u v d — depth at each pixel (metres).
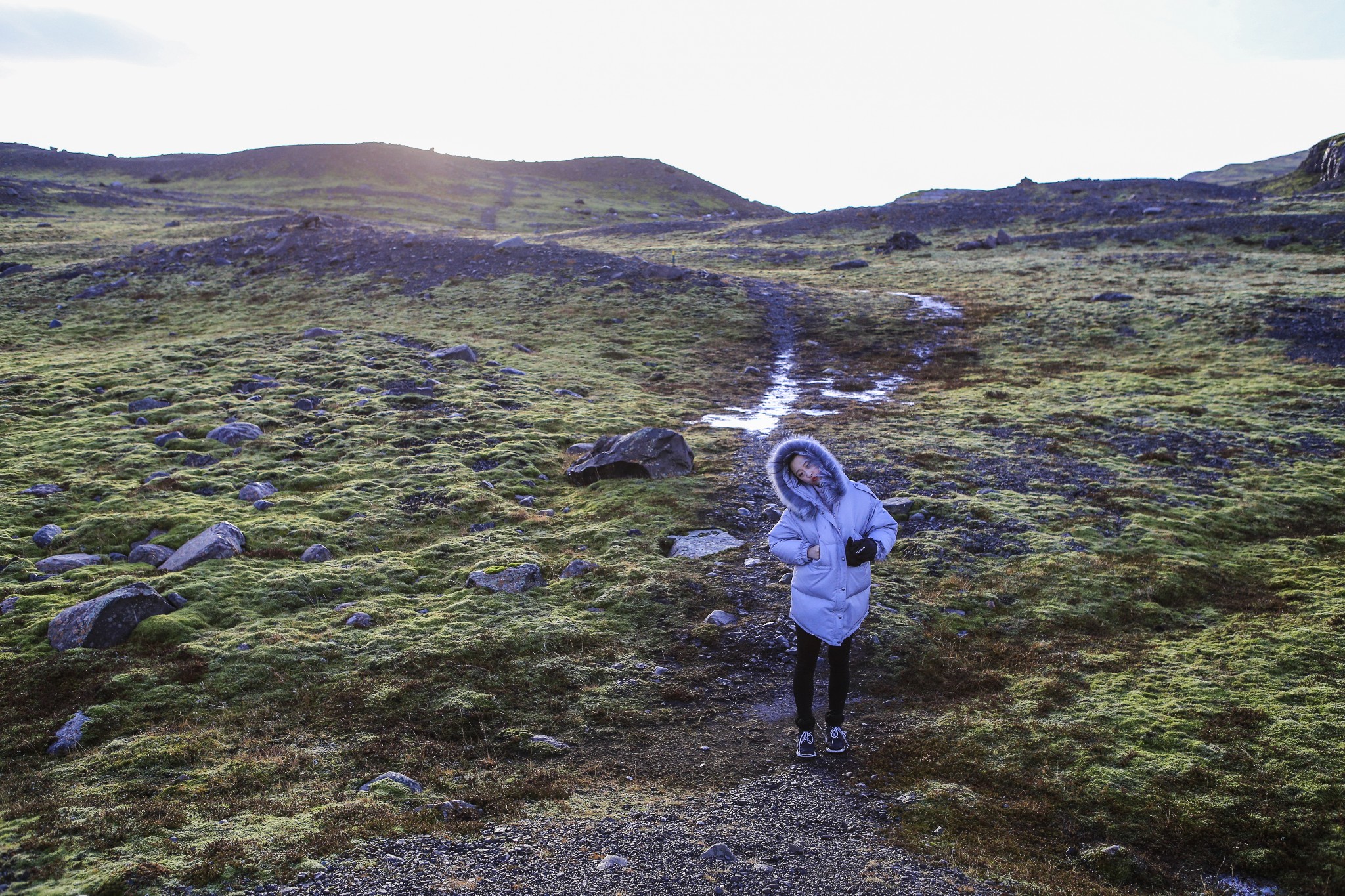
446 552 12.35
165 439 17.58
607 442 16.67
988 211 75.19
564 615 10.11
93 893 4.39
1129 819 5.89
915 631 9.48
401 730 7.33
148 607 9.62
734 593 10.66
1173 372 25.64
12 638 9.23
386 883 4.55
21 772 6.73
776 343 32.56
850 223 76.25
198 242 54.03
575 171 158.38
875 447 18.05
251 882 4.57
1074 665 8.69
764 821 5.75
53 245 56.59
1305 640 9.09
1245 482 15.53
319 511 13.84
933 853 5.35
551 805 5.91
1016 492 15.13
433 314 36.12
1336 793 6.05
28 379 22.78
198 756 6.80
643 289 40.91
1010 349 30.39
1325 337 27.53
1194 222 58.41
